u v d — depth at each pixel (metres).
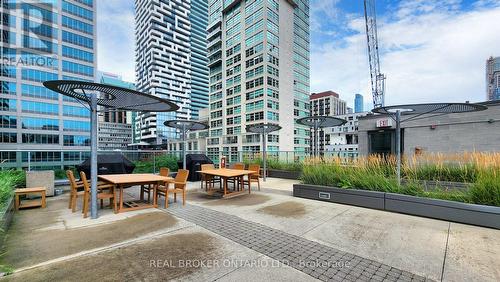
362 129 15.88
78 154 10.59
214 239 3.93
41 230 4.36
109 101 5.95
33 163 8.76
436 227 4.50
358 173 6.83
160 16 101.62
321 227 4.53
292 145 62.91
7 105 47.03
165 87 103.12
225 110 66.38
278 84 58.91
